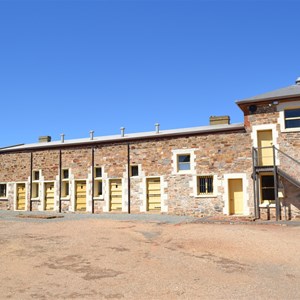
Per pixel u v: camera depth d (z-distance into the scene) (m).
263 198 16.64
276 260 8.00
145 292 5.84
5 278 6.52
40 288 6.00
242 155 17.17
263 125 16.73
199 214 17.66
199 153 18.03
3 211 21.17
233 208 17.34
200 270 7.13
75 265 7.36
